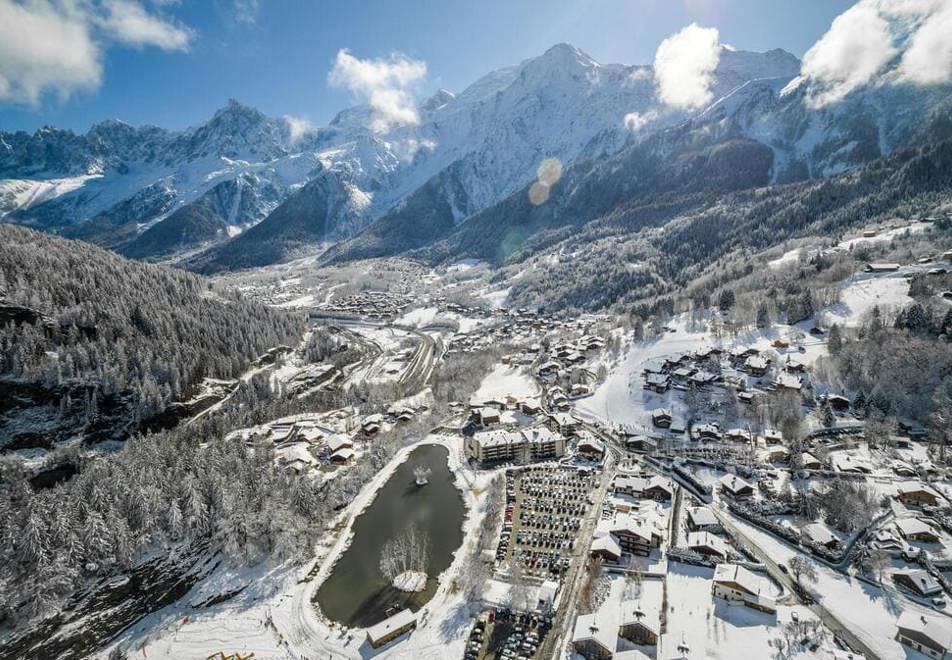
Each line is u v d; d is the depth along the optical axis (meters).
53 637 98.44
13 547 106.69
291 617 100.69
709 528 115.31
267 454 158.25
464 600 101.38
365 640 93.81
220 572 113.50
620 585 99.31
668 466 146.12
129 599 107.12
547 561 110.56
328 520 130.88
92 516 112.25
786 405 160.62
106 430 162.50
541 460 160.00
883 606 92.19
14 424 149.62
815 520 115.50
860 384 165.88
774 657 82.38
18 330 167.38
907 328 180.75
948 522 110.56
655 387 191.38
